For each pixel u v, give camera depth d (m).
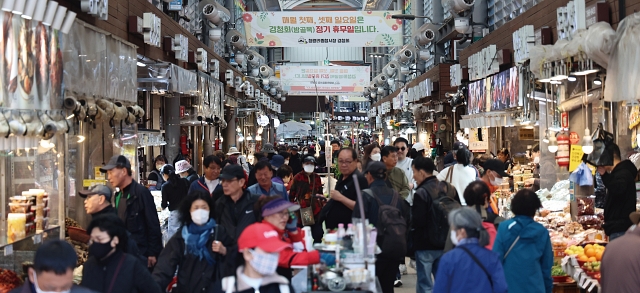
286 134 39.09
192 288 5.26
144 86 12.20
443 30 24.05
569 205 9.91
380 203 6.66
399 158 10.13
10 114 6.17
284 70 31.30
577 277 6.94
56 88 7.36
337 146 17.61
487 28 18.98
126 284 4.50
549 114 11.60
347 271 5.04
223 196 6.36
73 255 3.73
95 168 9.64
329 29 22.19
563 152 10.17
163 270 5.31
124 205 6.48
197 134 21.31
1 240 6.25
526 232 5.47
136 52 10.78
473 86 16.39
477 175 8.80
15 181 7.29
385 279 6.52
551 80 10.18
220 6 21.30
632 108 9.24
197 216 5.21
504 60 13.66
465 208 4.70
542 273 5.59
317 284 5.07
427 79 22.48
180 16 17.28
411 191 8.59
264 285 4.62
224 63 21.47
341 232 5.45
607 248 5.21
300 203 9.30
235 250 5.14
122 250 4.61
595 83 9.73
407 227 6.97
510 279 5.47
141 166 14.54
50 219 7.68
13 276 5.88
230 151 16.23
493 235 5.88
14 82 6.25
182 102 17.50
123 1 10.40
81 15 8.51
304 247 5.77
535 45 11.33
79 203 9.27
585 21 9.22
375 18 22.20
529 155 15.46
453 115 21.88
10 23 6.18
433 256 6.98
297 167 16.88
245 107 28.56
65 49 7.64
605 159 7.99
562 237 8.30
